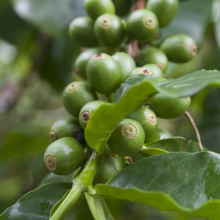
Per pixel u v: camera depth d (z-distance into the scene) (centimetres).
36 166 59
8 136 57
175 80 29
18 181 66
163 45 36
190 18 42
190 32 41
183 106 32
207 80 28
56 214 30
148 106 34
